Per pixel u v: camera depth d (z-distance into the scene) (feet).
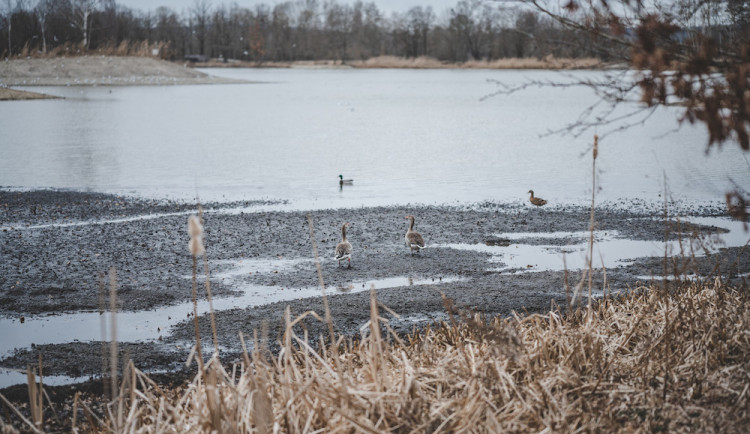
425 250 50.55
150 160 98.53
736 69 16.34
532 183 81.00
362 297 38.83
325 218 61.57
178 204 67.92
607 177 83.97
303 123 153.28
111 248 50.39
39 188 76.23
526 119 160.97
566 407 17.88
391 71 472.85
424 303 37.52
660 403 18.39
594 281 41.47
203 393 19.20
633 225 58.08
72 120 152.56
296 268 45.75
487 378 18.95
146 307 37.70
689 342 21.84
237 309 37.09
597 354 20.88
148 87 281.74
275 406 18.51
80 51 339.98
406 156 103.91
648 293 31.09
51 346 31.78
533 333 23.43
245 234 55.26
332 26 570.46
